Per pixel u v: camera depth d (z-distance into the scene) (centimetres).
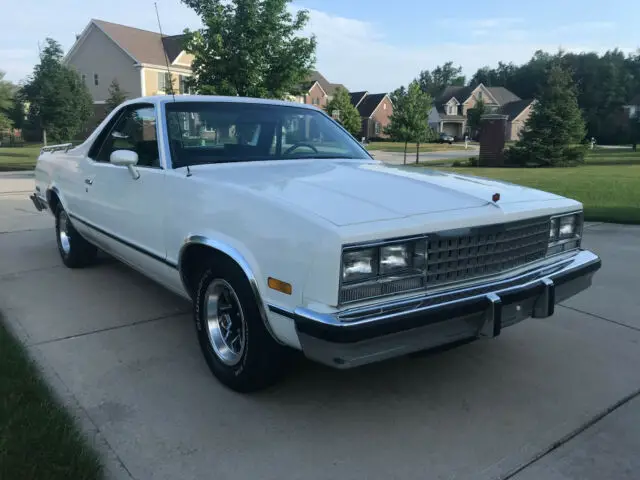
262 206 261
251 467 239
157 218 341
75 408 283
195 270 321
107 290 481
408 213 254
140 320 410
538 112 2558
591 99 8012
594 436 265
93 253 541
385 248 238
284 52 1454
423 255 249
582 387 315
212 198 291
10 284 496
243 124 381
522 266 298
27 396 278
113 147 425
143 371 327
